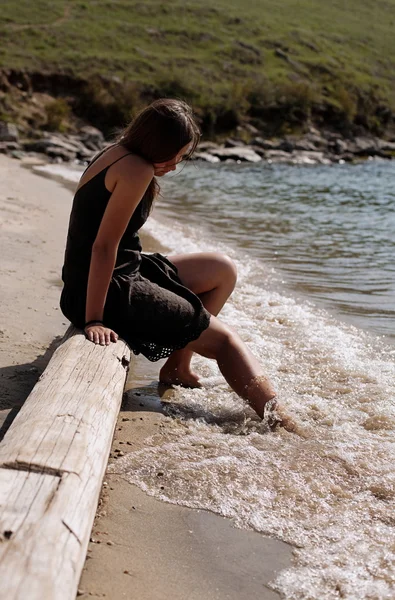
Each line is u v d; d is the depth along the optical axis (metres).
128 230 3.17
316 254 7.76
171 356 3.55
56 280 5.33
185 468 2.62
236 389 3.21
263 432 3.04
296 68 38.75
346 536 2.22
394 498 2.46
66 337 3.05
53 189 12.40
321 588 1.97
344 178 19.33
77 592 1.87
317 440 2.92
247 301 5.41
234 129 32.31
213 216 10.66
